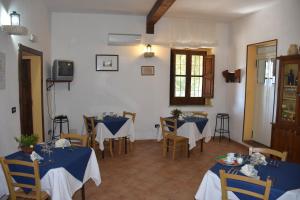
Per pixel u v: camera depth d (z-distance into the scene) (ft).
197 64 20.67
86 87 18.83
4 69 10.43
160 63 19.67
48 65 17.28
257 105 18.29
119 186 11.36
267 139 17.30
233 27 19.90
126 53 19.15
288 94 12.94
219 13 17.53
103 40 18.78
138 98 19.63
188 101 20.74
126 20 18.90
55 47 18.17
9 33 10.33
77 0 15.23
